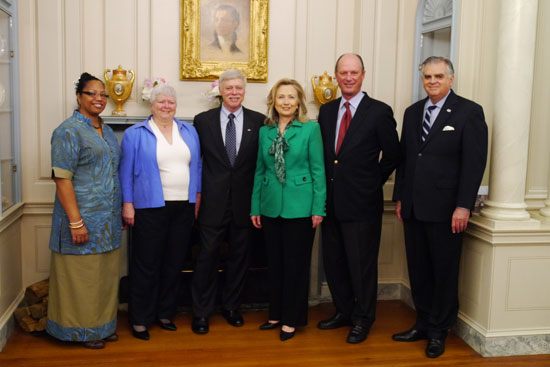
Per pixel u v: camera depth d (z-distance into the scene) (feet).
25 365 10.22
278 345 11.28
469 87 11.95
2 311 11.27
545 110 12.41
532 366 10.49
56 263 10.71
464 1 11.76
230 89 11.28
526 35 10.71
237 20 13.62
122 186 11.12
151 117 11.53
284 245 11.30
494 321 10.86
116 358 10.58
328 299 14.15
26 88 12.65
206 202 11.68
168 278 11.87
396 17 14.06
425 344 11.44
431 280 11.44
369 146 11.10
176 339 11.53
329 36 14.16
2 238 11.32
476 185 10.30
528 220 10.84
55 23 12.67
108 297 11.09
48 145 12.85
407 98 14.05
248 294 13.12
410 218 11.16
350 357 10.79
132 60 13.30
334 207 11.26
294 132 10.89
